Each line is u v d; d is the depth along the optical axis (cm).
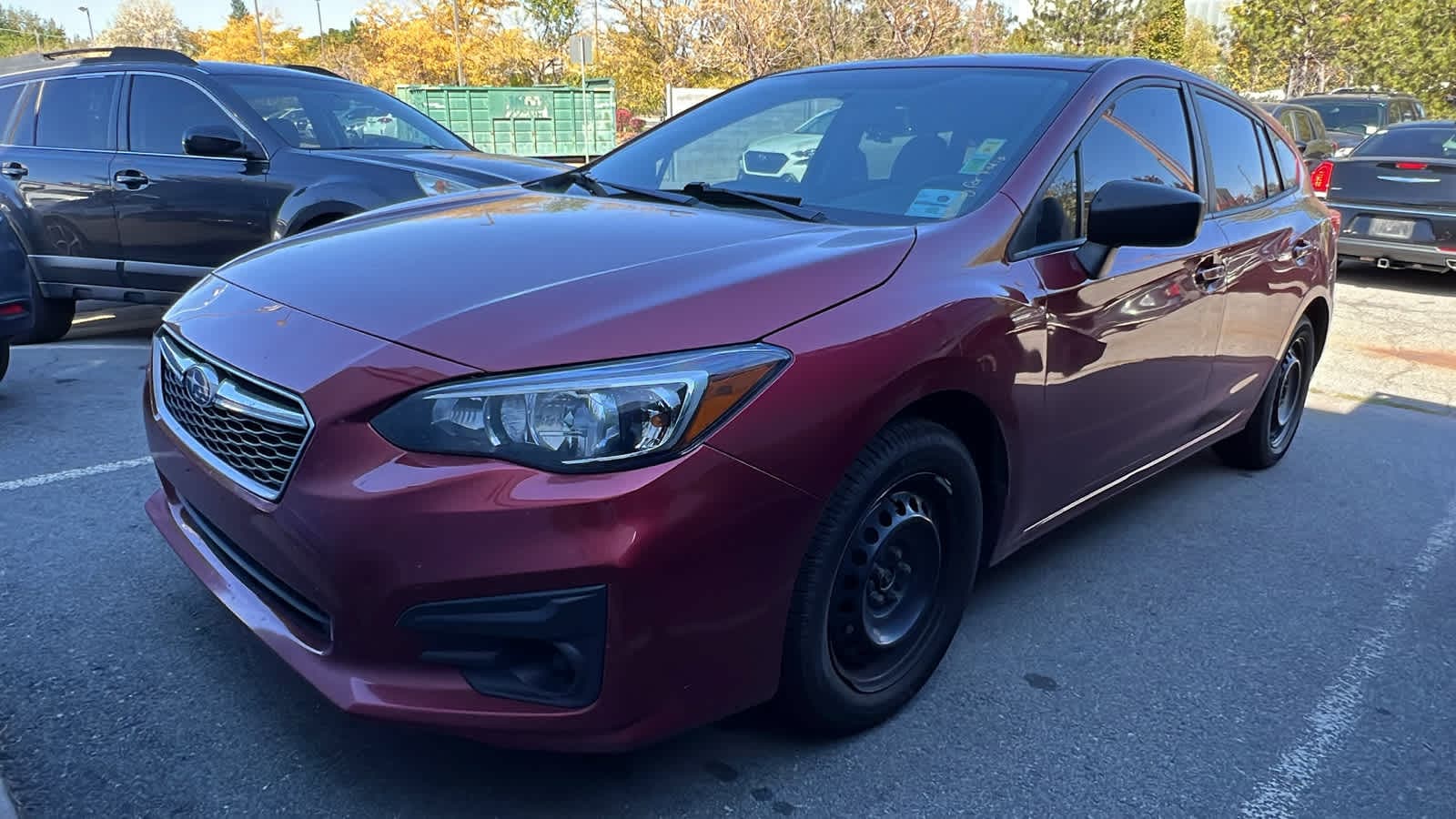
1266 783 251
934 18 2239
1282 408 484
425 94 2270
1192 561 378
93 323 729
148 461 424
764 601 211
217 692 262
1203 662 306
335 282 235
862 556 236
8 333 476
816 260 233
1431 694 295
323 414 199
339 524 195
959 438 258
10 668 268
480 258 239
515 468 190
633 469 191
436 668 199
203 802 222
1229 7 3606
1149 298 316
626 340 199
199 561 250
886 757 250
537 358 195
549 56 4334
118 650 279
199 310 250
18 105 633
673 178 331
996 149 294
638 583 191
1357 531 412
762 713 256
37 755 234
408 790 228
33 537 347
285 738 245
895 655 259
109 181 597
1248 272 386
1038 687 287
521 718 197
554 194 328
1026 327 262
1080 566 369
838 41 2311
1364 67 3098
